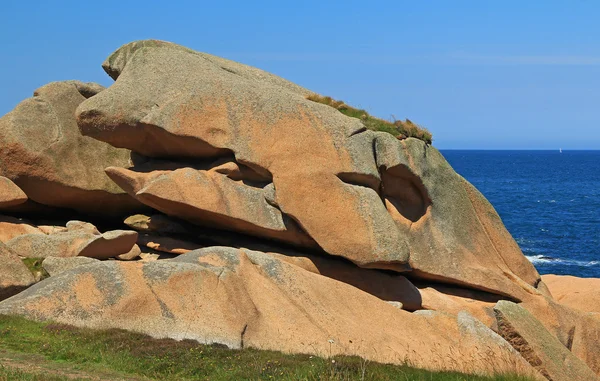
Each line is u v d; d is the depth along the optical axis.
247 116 25.56
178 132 25.47
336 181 24.95
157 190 25.23
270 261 22.45
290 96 25.80
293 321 20.80
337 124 25.50
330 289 22.55
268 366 16.95
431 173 26.92
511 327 22.72
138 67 26.86
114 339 17.81
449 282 26.92
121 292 19.50
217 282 20.47
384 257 24.44
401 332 22.09
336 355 18.95
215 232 27.17
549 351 22.56
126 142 26.69
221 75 26.45
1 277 23.44
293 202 24.78
